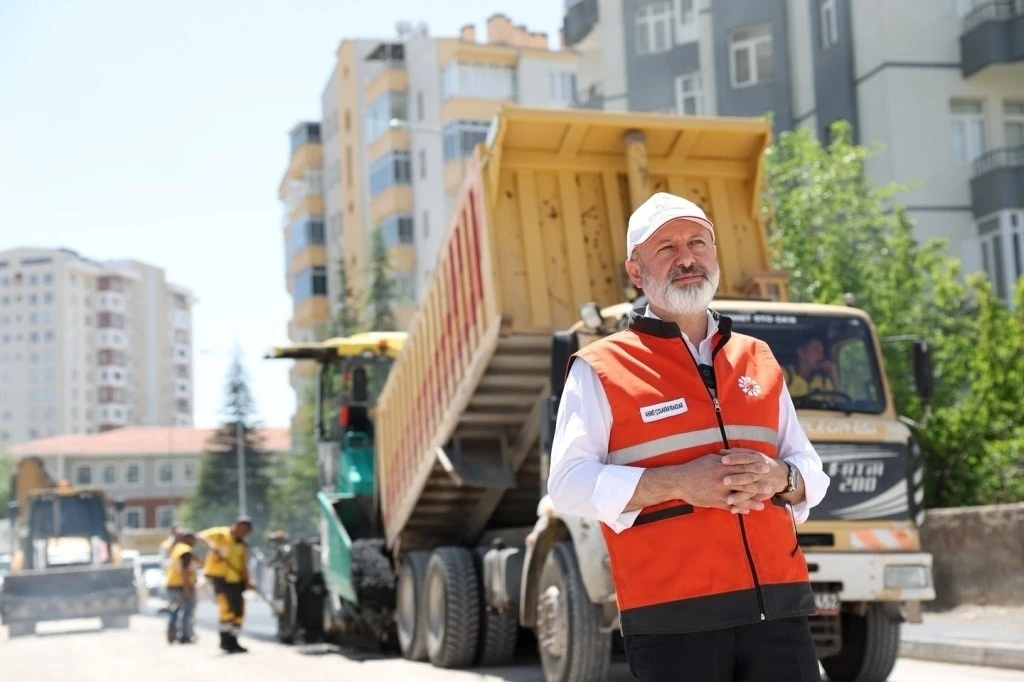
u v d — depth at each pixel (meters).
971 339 17.22
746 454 3.26
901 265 18.64
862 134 28.14
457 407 10.55
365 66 58.72
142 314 168.50
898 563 8.63
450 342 10.67
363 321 50.47
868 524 8.68
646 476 3.30
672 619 3.31
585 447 3.46
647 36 33.62
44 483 29.77
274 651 15.27
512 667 11.52
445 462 11.05
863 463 8.77
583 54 38.25
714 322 3.63
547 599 9.17
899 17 27.53
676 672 3.30
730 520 3.34
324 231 64.00
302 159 64.25
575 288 9.66
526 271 9.57
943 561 14.41
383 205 54.78
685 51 32.69
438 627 11.66
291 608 16.31
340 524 14.01
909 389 16.05
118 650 17.69
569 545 9.05
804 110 30.25
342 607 14.61
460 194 10.28
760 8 30.97
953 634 11.71
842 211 19.78
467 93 51.31
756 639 3.33
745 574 3.31
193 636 19.20
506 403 10.57
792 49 30.64
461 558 11.64
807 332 9.12
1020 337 15.28
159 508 98.94
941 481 15.88
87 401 161.12
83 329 161.25
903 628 12.63
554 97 52.41
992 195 26.70
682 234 3.58
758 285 9.93
